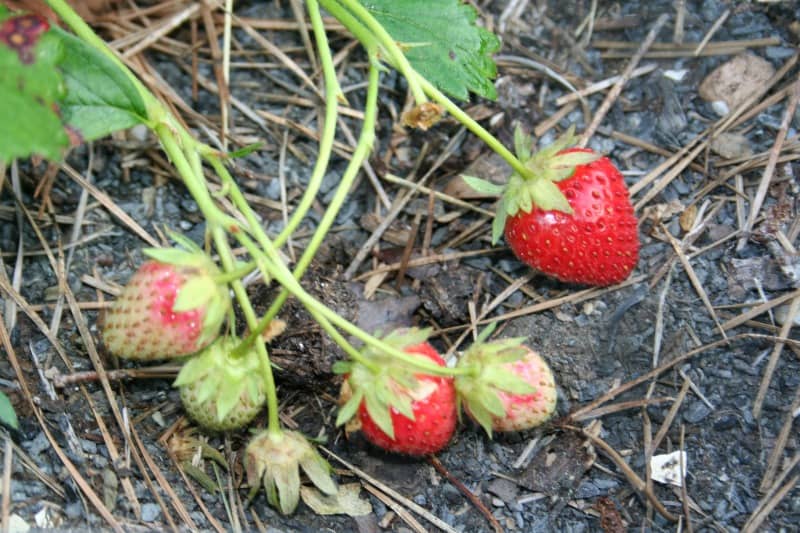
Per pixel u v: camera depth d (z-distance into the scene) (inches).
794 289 12.8
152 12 14.5
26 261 12.8
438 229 13.5
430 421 11.5
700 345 12.6
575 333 12.8
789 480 12.0
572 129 12.3
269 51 14.4
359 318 12.8
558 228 12.4
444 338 12.9
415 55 13.3
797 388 12.4
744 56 14.1
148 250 10.9
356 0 12.3
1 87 11.0
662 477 12.1
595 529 12.0
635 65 14.3
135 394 12.3
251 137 14.0
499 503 12.1
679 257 13.1
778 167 13.4
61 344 12.3
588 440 12.3
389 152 13.9
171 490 11.7
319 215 13.6
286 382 12.5
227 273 11.0
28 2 13.7
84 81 11.5
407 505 12.0
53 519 11.2
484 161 13.8
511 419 11.7
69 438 11.6
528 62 14.4
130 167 13.6
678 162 13.7
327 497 11.9
